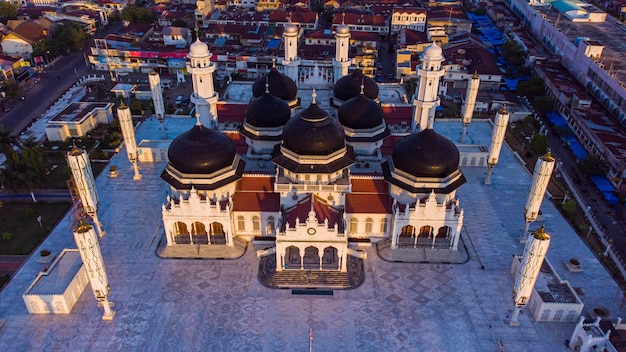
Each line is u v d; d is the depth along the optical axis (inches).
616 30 6451.8
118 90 5418.3
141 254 3053.6
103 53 6077.8
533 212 3070.9
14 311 2647.6
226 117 4047.7
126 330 2527.1
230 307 2677.2
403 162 3002.0
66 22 7052.2
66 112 4756.4
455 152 3019.2
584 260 3088.1
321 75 4685.0
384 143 3659.0
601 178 3993.6
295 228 2760.8
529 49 6461.6
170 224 3024.1
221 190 3065.9
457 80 5802.2
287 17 7568.9
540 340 2509.8
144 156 4067.4
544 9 7490.2
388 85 4953.3
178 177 3021.7
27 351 2401.6
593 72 5201.8
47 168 4092.0
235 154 3191.4
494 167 4104.3
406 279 2888.8
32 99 5442.9
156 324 2564.0
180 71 6033.5
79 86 5753.0
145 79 5994.1
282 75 3961.6
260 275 2910.9
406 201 3095.5
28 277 2891.2
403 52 6033.5
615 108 4739.2
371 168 3489.2
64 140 4534.9
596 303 2765.7
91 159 4180.6
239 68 5994.1
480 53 6043.3
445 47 6476.4
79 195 3061.0
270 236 3176.7
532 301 2679.6
